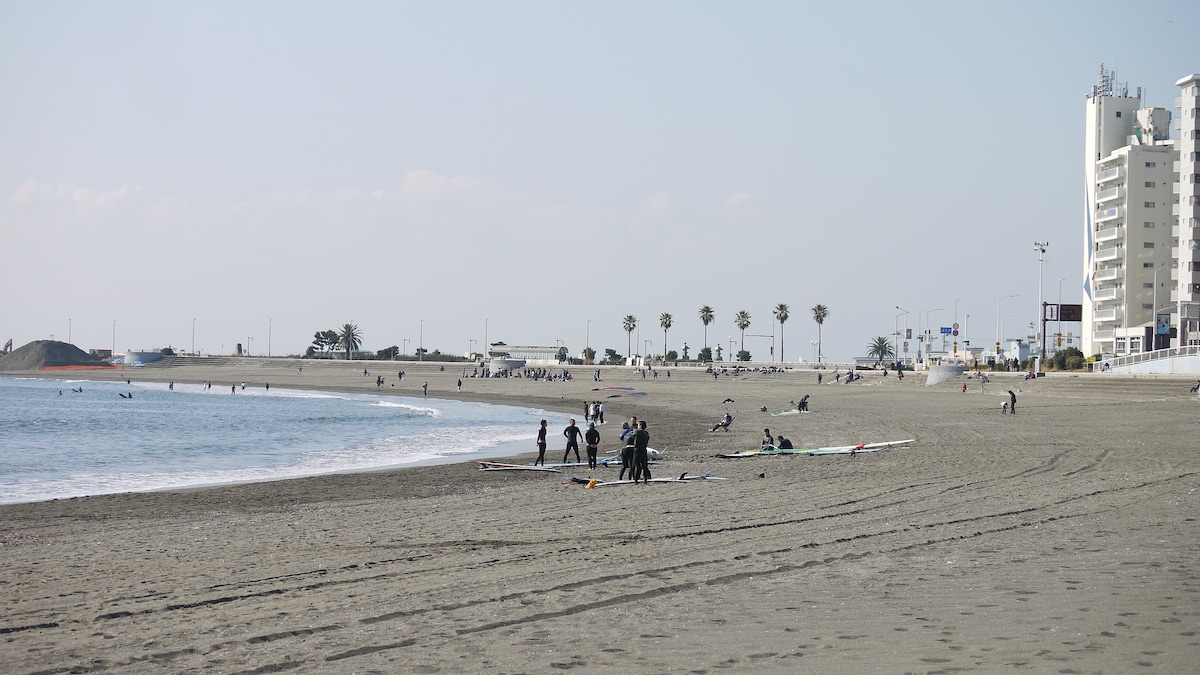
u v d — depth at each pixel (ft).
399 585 43.60
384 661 30.66
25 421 238.89
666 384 437.58
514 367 594.65
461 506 79.30
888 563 44.68
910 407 240.32
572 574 44.45
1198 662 26.76
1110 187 389.60
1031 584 38.65
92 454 151.64
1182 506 63.62
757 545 51.57
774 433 167.84
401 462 135.95
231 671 30.25
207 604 41.16
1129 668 26.30
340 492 96.27
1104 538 50.34
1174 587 37.45
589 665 29.19
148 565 53.01
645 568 45.27
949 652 28.76
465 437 185.47
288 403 354.33
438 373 633.20
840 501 72.90
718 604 37.01
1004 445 125.59
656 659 29.55
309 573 48.16
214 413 283.79
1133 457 104.01
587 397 358.43
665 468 109.19
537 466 117.91
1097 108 402.11
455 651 31.50
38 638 35.76
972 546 48.93
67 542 64.08
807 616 34.45
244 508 84.17
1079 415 190.29
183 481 112.98
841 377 430.20
